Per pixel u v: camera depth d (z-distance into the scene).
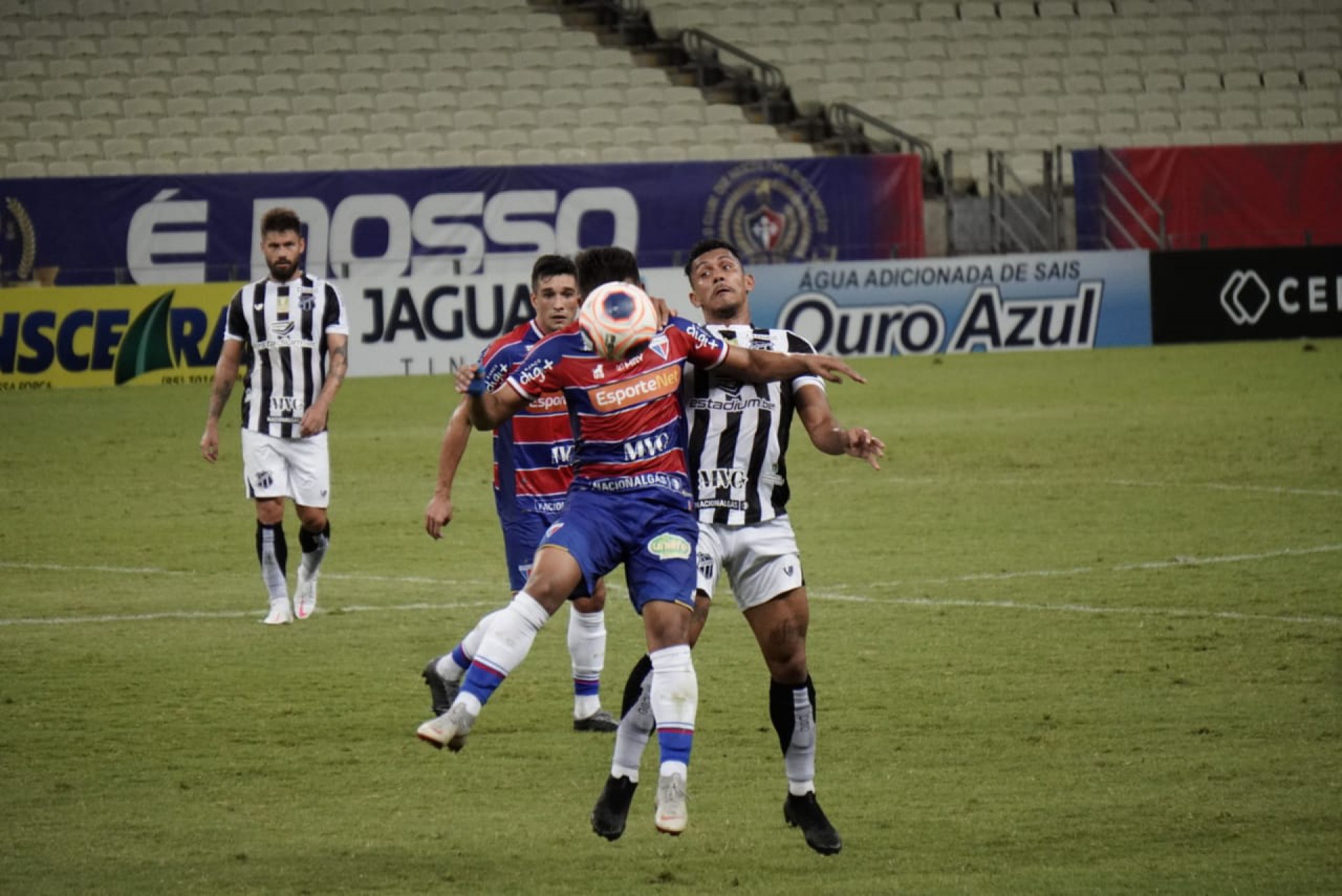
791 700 19.77
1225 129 112.81
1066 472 53.59
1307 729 24.36
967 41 113.38
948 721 25.28
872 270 90.75
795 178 95.44
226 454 62.22
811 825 19.34
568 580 19.03
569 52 109.06
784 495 20.77
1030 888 17.92
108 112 103.31
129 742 24.78
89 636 32.88
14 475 57.09
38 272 89.88
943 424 66.06
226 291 86.00
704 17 112.69
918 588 36.22
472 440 65.50
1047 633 31.48
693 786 22.34
